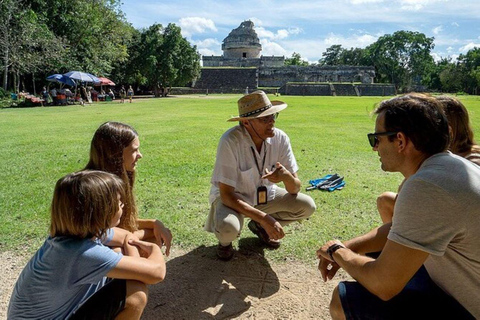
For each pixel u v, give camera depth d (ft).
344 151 28.12
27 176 20.75
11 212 15.16
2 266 11.10
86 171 6.55
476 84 232.12
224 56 238.07
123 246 7.93
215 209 11.38
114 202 6.44
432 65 268.21
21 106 87.97
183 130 39.63
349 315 6.46
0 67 90.33
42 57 92.89
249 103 10.68
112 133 8.70
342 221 14.60
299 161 24.73
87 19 105.91
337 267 7.79
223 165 10.95
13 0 88.74
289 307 9.33
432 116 5.85
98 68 115.44
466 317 5.88
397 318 6.14
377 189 18.71
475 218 5.21
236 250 12.36
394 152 6.21
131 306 6.59
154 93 160.97
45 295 5.93
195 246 12.61
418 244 5.41
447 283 6.07
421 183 5.43
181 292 9.90
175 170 22.29
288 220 12.52
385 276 5.77
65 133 38.50
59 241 6.18
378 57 265.95
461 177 5.35
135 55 147.23
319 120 50.49
